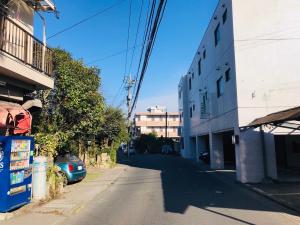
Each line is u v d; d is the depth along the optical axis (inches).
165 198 549.6
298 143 1054.4
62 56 733.9
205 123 1248.8
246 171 738.8
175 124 3870.6
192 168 1167.0
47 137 631.8
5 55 453.1
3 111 454.0
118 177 900.0
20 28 498.6
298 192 580.1
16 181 407.2
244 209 455.2
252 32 773.9
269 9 775.1
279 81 759.7
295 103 753.0
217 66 985.5
